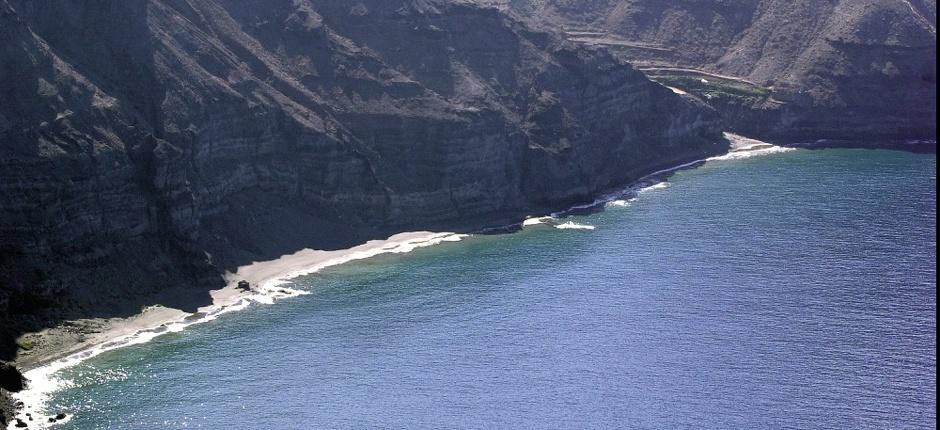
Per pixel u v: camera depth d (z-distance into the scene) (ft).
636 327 583.99
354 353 553.64
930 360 539.29
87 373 525.75
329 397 508.94
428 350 557.74
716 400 504.43
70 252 594.65
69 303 577.02
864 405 497.87
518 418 490.49
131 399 502.38
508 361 545.85
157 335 570.87
